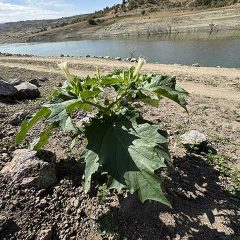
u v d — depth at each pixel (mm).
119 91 434
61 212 468
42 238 426
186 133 714
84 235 443
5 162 548
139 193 339
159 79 450
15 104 894
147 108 970
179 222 469
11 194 474
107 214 466
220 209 501
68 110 378
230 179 582
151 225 460
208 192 540
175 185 544
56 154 592
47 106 377
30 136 649
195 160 634
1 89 917
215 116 934
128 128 399
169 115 913
